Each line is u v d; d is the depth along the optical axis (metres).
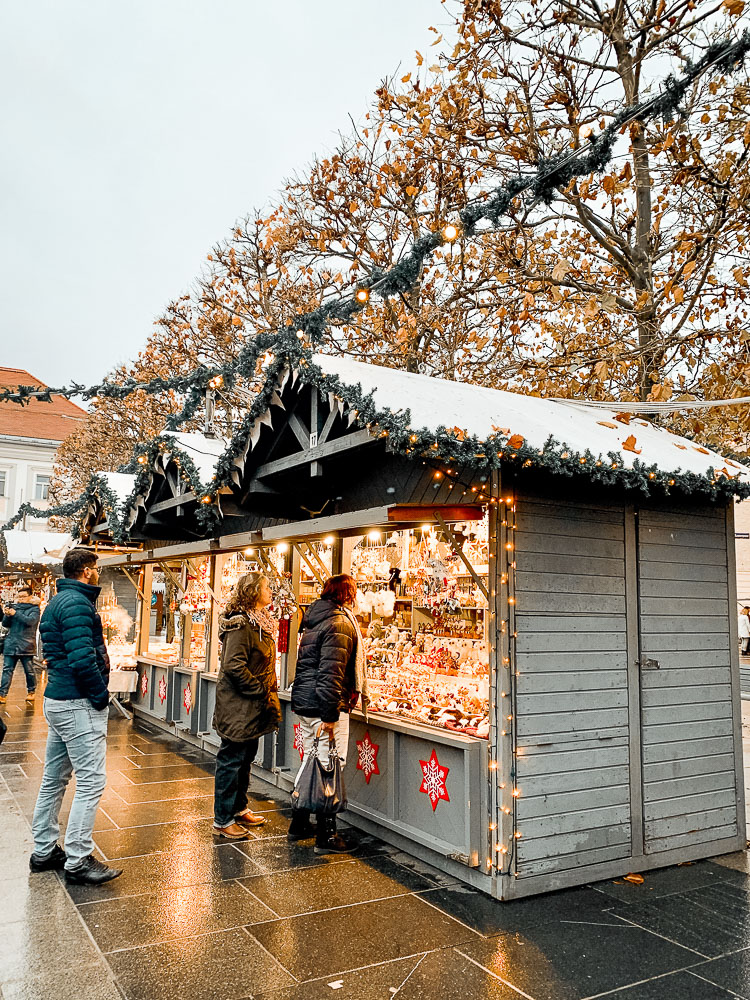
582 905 3.79
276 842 4.64
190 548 6.78
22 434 34.41
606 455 4.16
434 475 4.22
